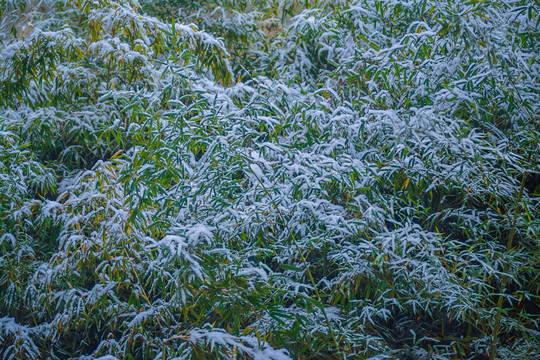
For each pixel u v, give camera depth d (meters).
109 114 2.78
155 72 2.71
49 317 2.53
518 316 2.45
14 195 2.38
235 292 1.89
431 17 2.57
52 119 2.67
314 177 2.10
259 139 2.68
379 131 2.20
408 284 2.13
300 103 2.32
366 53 2.46
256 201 2.25
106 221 2.16
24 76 2.68
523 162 2.24
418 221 2.55
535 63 2.35
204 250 1.91
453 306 2.07
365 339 2.13
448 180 2.19
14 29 3.40
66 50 2.71
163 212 2.08
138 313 2.24
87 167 2.99
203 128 2.02
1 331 2.39
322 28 3.10
